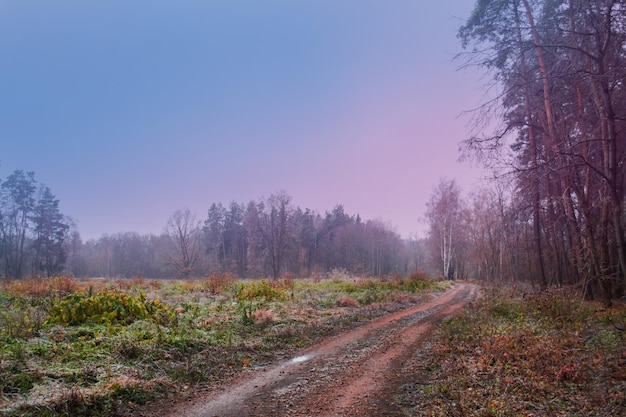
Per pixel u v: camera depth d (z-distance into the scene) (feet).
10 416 15.46
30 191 168.55
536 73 34.53
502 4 38.65
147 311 37.55
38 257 171.83
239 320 38.27
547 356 23.98
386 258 274.16
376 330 39.17
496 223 126.62
